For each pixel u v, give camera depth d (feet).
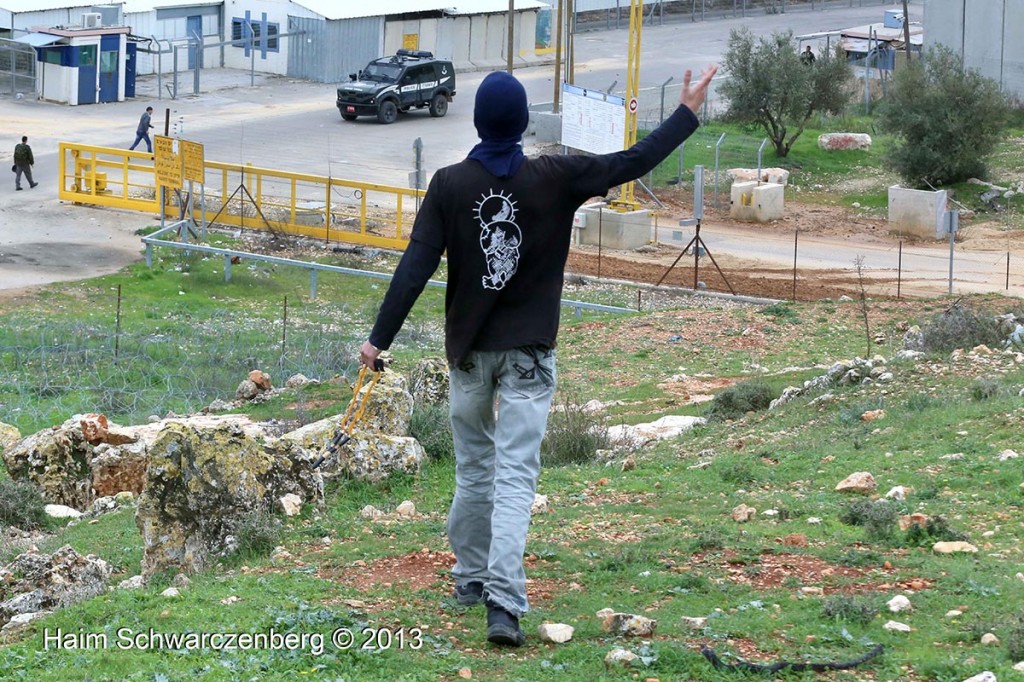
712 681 22.18
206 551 34.30
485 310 23.13
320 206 163.22
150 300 125.29
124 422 77.82
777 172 184.96
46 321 109.09
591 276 136.46
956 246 155.43
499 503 23.63
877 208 178.70
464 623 25.49
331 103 244.83
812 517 35.94
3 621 31.83
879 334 93.35
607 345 93.45
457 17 286.46
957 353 65.82
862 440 48.52
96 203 165.37
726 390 67.10
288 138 210.59
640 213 156.46
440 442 47.21
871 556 30.55
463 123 230.07
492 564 23.70
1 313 115.85
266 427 64.44
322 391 80.59
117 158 192.34
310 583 28.30
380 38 274.16
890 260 148.87
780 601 26.96
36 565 33.40
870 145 207.92
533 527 35.50
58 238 148.87
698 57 306.55
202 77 265.34
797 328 96.48
